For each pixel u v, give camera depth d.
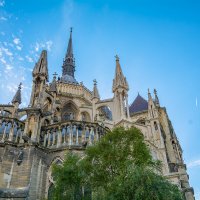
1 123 34.38
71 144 33.66
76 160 26.11
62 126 35.84
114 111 48.53
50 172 31.78
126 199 20.16
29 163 30.20
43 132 36.41
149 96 59.91
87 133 35.56
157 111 59.06
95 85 57.06
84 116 55.03
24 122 36.28
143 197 19.70
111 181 23.44
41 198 29.28
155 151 49.16
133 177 20.61
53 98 52.56
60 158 32.69
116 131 26.83
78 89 67.69
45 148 32.97
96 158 25.80
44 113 40.69
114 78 51.50
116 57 54.25
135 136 26.53
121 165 23.89
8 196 27.33
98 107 52.38
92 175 24.70
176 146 60.44
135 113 66.38
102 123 43.28
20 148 31.61
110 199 20.80
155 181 20.62
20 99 54.97
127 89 50.06
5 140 32.31
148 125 55.06
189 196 47.12
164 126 62.06
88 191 24.52
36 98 40.78
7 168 29.77
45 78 43.91
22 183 28.86
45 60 45.69
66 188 23.25
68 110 61.19
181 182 49.91
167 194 20.20
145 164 23.19
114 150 25.42
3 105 49.53
